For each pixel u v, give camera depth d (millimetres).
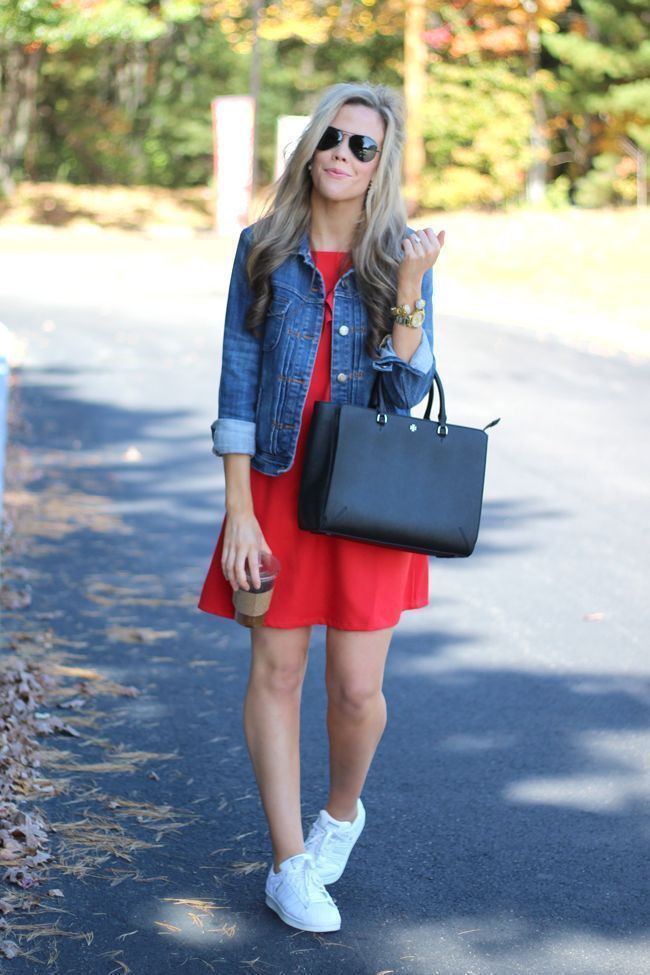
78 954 3656
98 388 14414
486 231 30703
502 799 4840
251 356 3791
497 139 43469
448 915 3977
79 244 34188
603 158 45094
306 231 3760
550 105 46719
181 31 60344
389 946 3777
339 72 59156
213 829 4508
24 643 6402
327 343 3746
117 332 19062
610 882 4219
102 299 23297
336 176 3639
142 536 8617
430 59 42688
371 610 3746
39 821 4457
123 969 3590
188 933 3797
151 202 51625
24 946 3684
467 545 3670
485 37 41531
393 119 3680
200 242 35625
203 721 5520
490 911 4012
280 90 60125
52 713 5500
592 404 14164
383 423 3627
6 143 47969
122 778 4895
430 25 43469
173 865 4223
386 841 4477
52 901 3939
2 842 4242
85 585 7484
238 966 3631
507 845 4465
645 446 12016
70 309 21703
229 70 59750
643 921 3971
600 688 6062
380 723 3959
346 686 3848
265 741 3912
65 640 6500
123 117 60656
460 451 3680
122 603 7172
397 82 57594
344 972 3625
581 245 28297
